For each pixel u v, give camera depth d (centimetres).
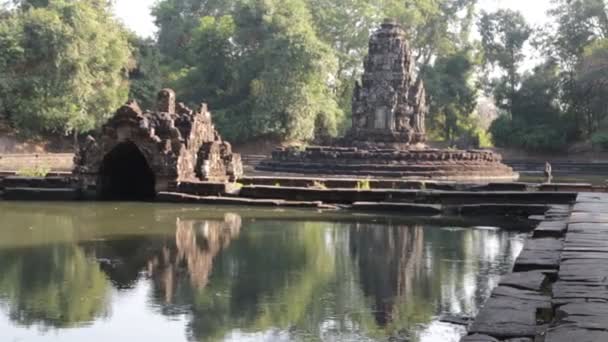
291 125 7494
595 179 5431
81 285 1275
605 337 711
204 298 1183
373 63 5731
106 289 1245
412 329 1003
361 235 1953
